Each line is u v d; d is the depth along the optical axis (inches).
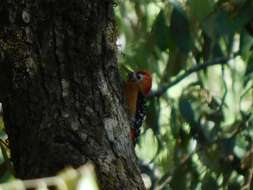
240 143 453.4
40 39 266.1
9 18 264.8
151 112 450.0
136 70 413.7
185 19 391.2
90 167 179.0
